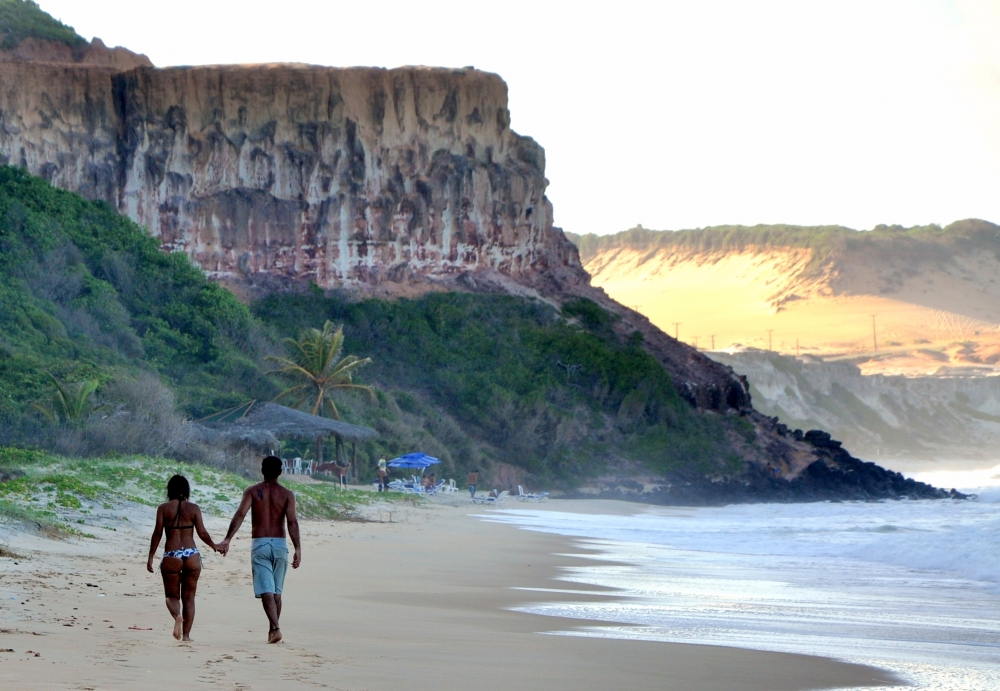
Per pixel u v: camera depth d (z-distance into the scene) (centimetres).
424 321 8938
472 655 1220
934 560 2861
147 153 8850
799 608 1956
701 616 1777
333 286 9056
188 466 3750
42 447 4172
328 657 1120
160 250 8669
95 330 6856
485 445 7944
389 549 2811
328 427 5362
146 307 7594
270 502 1223
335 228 9125
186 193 8881
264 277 8956
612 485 7819
